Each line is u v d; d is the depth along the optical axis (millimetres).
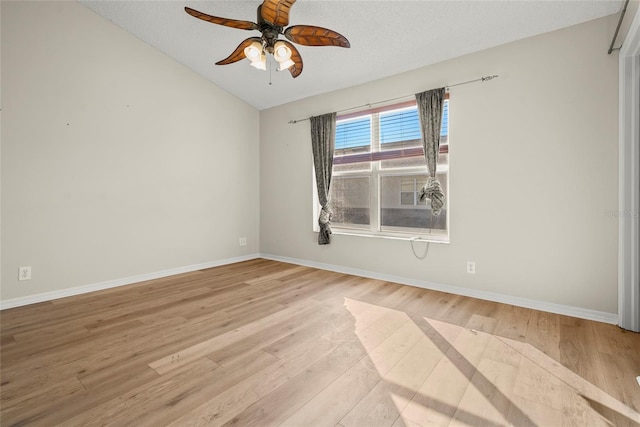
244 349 2053
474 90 3012
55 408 1476
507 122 2834
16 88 2838
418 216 3520
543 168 2674
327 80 3926
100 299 3066
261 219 5129
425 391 1599
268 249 5062
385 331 2312
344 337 2219
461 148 3096
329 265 4273
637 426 1347
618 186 2346
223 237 4629
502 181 2873
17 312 2723
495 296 2945
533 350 2008
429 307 2795
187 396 1567
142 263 3742
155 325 2441
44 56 2988
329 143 4129
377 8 2684
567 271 2596
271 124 4941
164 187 3934
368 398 1545
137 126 3662
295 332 2307
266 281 3703
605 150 2418
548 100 2639
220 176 4562
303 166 4535
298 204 4617
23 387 1636
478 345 2086
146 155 3754
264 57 2482
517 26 2627
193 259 4262
